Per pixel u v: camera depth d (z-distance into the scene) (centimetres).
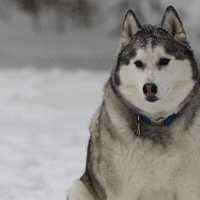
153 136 818
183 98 825
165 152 813
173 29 855
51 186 1228
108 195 862
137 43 838
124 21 867
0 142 1686
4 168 1386
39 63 4188
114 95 850
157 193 852
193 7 4388
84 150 1595
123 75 834
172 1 4488
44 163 1441
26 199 1138
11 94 2492
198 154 818
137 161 825
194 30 4372
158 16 4666
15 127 1920
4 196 1158
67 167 1398
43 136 1784
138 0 4722
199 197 835
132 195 848
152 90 795
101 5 5456
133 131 825
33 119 2073
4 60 4253
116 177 842
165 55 818
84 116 2161
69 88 2716
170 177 826
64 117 2128
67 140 1728
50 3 5581
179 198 846
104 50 4947
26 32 5550
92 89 2711
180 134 814
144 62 820
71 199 920
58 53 4738
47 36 5491
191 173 820
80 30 5784
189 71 829
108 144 841
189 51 845
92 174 894
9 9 5669
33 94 2525
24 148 1611
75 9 5619
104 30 5597
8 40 5212
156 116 826
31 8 5594
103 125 854
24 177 1304
